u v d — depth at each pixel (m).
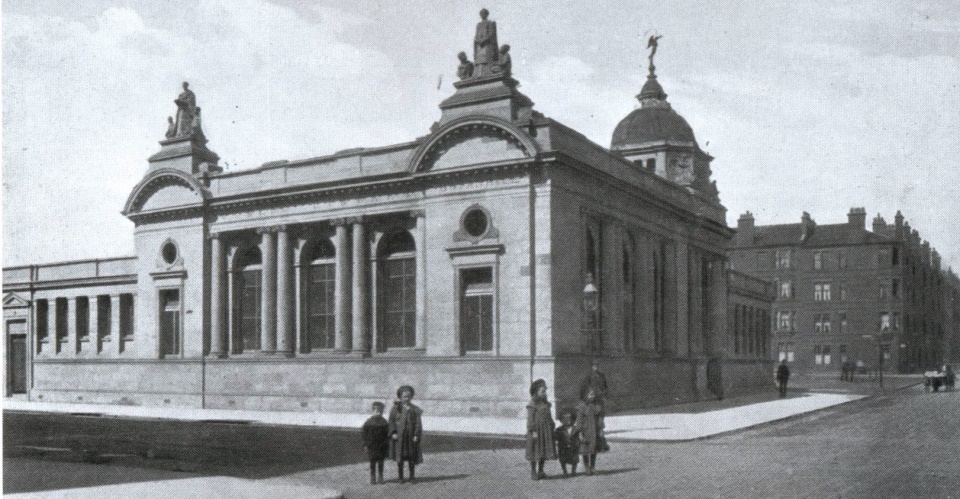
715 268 61.00
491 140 39.81
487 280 40.19
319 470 22.09
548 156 38.38
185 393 49.25
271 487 18.41
